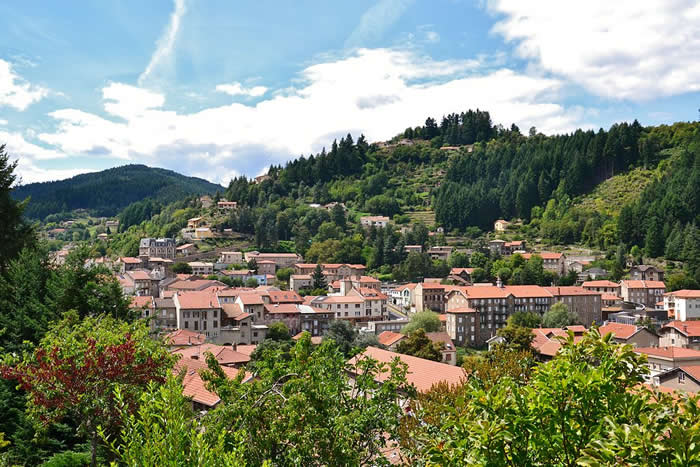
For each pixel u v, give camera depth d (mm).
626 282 151500
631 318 125062
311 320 120625
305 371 17750
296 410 15727
